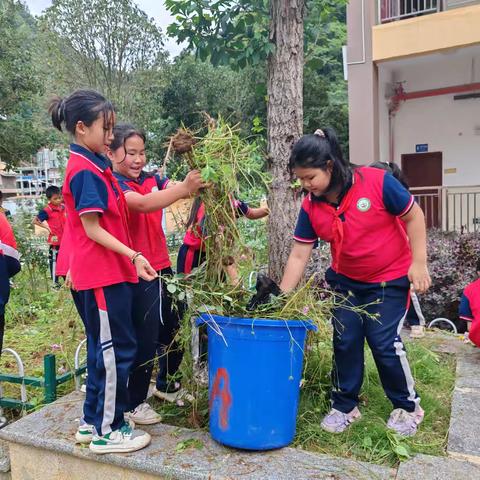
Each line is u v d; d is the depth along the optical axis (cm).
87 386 251
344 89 2002
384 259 260
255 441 236
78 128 227
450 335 458
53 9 1623
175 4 412
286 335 231
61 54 1636
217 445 246
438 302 542
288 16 358
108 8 1627
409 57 894
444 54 932
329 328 281
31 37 1652
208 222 258
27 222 769
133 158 268
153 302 265
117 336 236
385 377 267
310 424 273
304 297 251
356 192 253
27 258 736
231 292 251
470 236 662
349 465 227
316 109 1686
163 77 1689
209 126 257
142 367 267
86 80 1673
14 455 268
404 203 248
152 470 230
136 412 269
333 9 444
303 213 274
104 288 230
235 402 235
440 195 988
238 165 250
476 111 1022
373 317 260
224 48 429
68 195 232
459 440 254
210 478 219
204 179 232
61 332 386
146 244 274
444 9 950
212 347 244
